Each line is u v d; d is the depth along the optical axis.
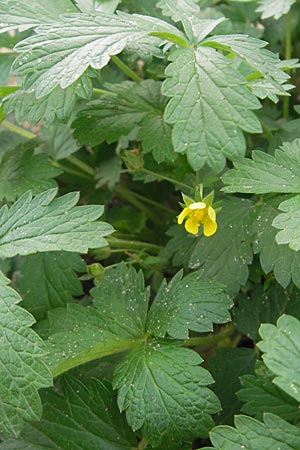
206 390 0.30
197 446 0.37
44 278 0.36
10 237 0.31
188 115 0.30
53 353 0.32
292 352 0.27
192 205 0.31
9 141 0.43
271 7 0.39
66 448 0.32
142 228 0.43
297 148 0.33
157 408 0.30
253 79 0.33
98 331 0.33
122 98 0.38
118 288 0.34
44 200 0.31
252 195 0.36
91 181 0.43
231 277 0.34
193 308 0.32
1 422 0.29
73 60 0.31
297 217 0.31
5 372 0.29
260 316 0.35
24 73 0.30
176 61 0.31
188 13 0.34
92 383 0.32
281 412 0.30
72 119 0.40
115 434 0.32
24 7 0.34
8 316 0.30
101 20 0.31
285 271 0.33
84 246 0.30
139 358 0.32
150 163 0.38
